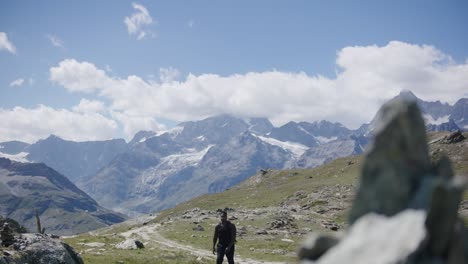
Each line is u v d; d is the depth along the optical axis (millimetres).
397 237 7559
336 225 84438
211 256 49156
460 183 7391
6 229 26797
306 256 8852
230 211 127438
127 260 39938
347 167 187125
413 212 7723
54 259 27016
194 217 112500
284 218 93438
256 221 91938
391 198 8109
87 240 63188
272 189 181625
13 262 24547
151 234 79938
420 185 8016
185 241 67375
